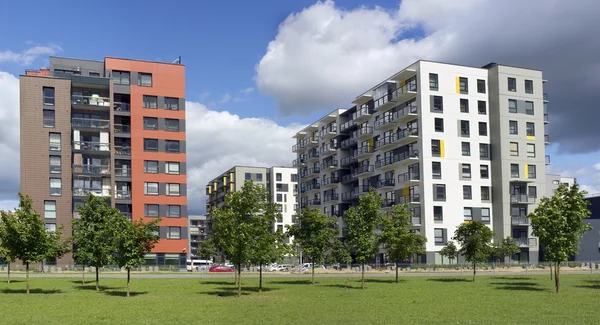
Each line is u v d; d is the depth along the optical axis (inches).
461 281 1851.6
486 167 3225.9
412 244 1897.1
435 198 3078.2
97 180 3115.2
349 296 1257.4
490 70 3297.2
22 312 957.2
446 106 3171.8
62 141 3019.2
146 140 3275.1
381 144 3499.0
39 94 3004.4
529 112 3292.3
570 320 823.1
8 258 1537.9
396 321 824.9
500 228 3154.5
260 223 1384.1
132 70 3289.9
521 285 1603.1
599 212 3764.8
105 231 1454.2
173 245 3243.1
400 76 3289.9
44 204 2947.8
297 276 2239.2
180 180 3316.9
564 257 1322.6
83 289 1513.3
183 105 3378.4
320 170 4443.9
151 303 1107.9
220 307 1026.1
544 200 1378.0
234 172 5969.5
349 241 1574.8
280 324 800.9
